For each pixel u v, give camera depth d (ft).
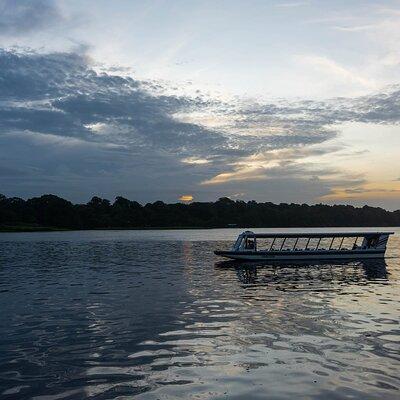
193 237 558.15
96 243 407.23
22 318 85.66
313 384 49.65
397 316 83.92
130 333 72.74
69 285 133.90
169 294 114.32
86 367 56.03
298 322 79.05
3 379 52.26
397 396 46.32
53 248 336.70
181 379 51.57
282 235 204.33
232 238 519.19
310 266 187.11
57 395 47.60
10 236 610.65
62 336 71.41
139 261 221.05
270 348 63.16
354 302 100.01
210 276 153.89
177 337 69.82
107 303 101.71
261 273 162.30
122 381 51.24
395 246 351.05
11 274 167.02
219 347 64.03
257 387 48.96
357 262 202.49
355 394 46.88
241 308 93.50
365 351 61.16
